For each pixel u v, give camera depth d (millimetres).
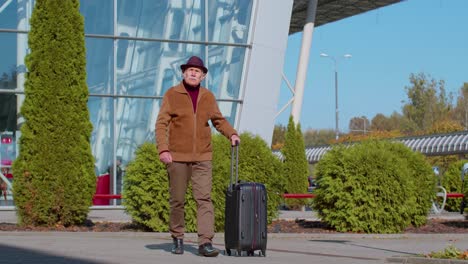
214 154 15102
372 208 15984
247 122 23391
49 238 12555
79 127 14789
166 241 12117
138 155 14906
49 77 14633
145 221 14773
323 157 16578
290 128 30594
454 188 29641
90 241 11867
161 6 22984
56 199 14492
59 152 14570
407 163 16984
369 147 16469
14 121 21453
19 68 21484
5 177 21297
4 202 21219
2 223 15883
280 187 16219
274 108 23781
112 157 22266
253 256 9336
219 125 9289
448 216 23391
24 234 13273
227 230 9219
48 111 14586
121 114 22438
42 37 14695
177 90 9148
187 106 9102
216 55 23422
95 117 22156
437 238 15578
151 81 22812
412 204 16250
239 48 23609
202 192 9102
